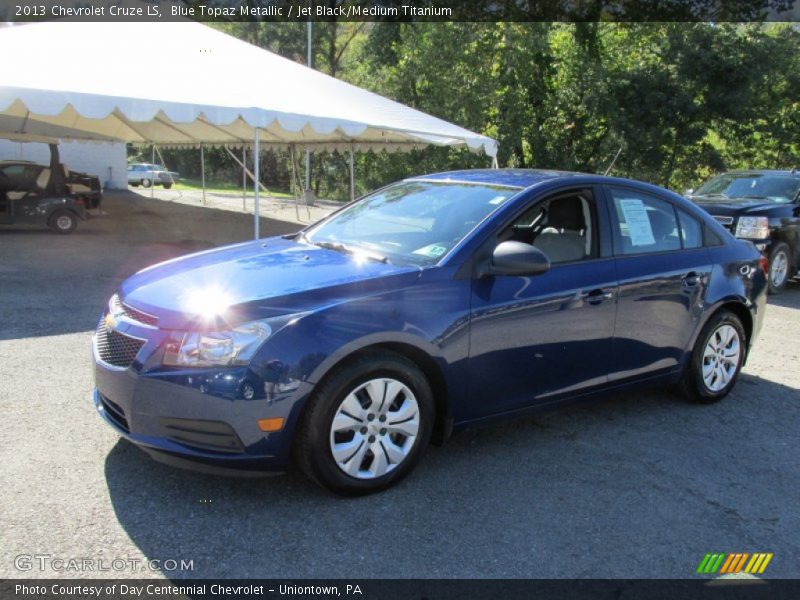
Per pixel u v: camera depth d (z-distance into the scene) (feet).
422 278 11.59
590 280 13.51
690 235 16.10
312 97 36.86
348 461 10.84
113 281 29.07
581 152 83.41
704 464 13.21
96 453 12.19
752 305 17.07
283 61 44.86
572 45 79.20
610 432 14.58
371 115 37.29
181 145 80.89
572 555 9.93
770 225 32.45
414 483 11.76
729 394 17.56
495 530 10.44
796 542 10.63
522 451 13.35
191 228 52.11
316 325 10.40
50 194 45.19
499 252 11.87
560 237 13.69
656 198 15.61
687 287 15.29
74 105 27.07
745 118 81.71
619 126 77.51
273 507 10.73
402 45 84.43
